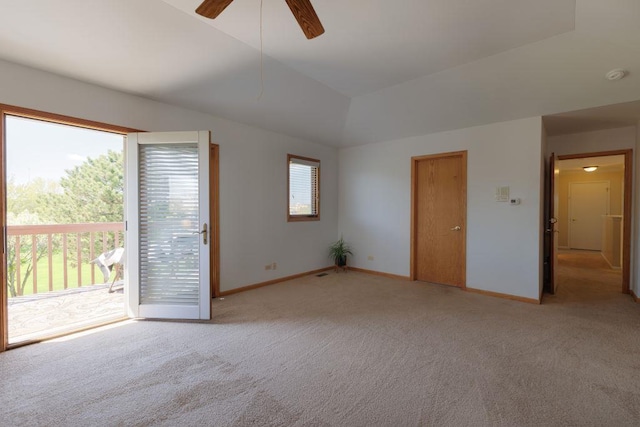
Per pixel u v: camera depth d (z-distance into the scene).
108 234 5.15
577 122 3.76
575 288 4.22
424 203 4.60
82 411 1.63
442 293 3.97
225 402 1.71
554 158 3.89
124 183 3.04
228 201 3.92
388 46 2.75
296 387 1.86
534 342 2.47
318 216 5.30
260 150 4.33
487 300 3.67
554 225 3.95
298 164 4.98
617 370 2.04
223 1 1.52
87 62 2.52
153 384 1.89
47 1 2.00
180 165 3.01
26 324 2.89
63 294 3.86
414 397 1.75
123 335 2.63
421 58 2.97
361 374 2.00
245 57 2.90
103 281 4.47
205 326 2.85
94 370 2.04
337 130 4.88
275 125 4.32
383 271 5.04
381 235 5.06
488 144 3.91
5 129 2.32
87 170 5.77
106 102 2.86
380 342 2.49
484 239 3.94
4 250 2.31
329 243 5.53
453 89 3.48
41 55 2.34
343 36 2.59
